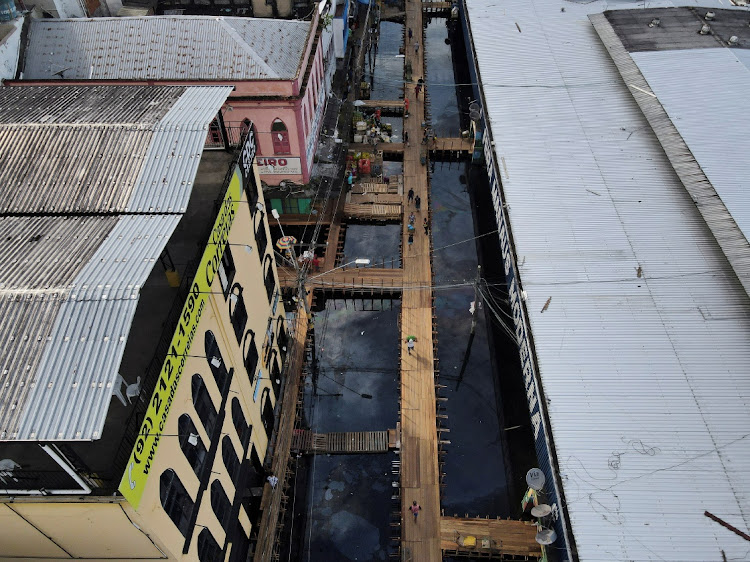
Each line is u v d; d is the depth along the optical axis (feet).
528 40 154.40
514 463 99.19
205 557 65.67
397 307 124.36
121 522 48.55
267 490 89.76
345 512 92.89
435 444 97.91
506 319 120.78
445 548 86.28
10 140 62.03
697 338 87.66
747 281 90.27
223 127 77.00
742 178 107.14
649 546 67.97
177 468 55.72
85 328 44.11
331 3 154.61
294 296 121.60
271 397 96.63
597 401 81.05
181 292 55.67
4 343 43.42
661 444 76.33
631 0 168.76
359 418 104.99
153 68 114.11
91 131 62.64
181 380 55.72
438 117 174.60
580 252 100.63
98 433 38.60
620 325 89.71
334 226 134.82
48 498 44.60
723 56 137.59
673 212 106.52
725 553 66.95
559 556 76.64
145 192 57.57
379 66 196.03
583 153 119.85
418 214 138.72
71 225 54.54
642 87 131.13
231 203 69.05
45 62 114.32
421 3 224.53
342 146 147.13
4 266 48.73
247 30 119.24
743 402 80.18
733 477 73.00
